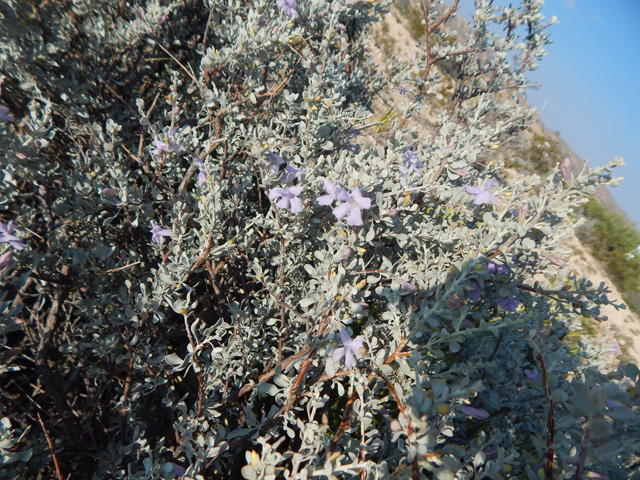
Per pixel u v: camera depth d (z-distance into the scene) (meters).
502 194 1.85
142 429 1.73
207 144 1.90
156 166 1.72
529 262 1.93
